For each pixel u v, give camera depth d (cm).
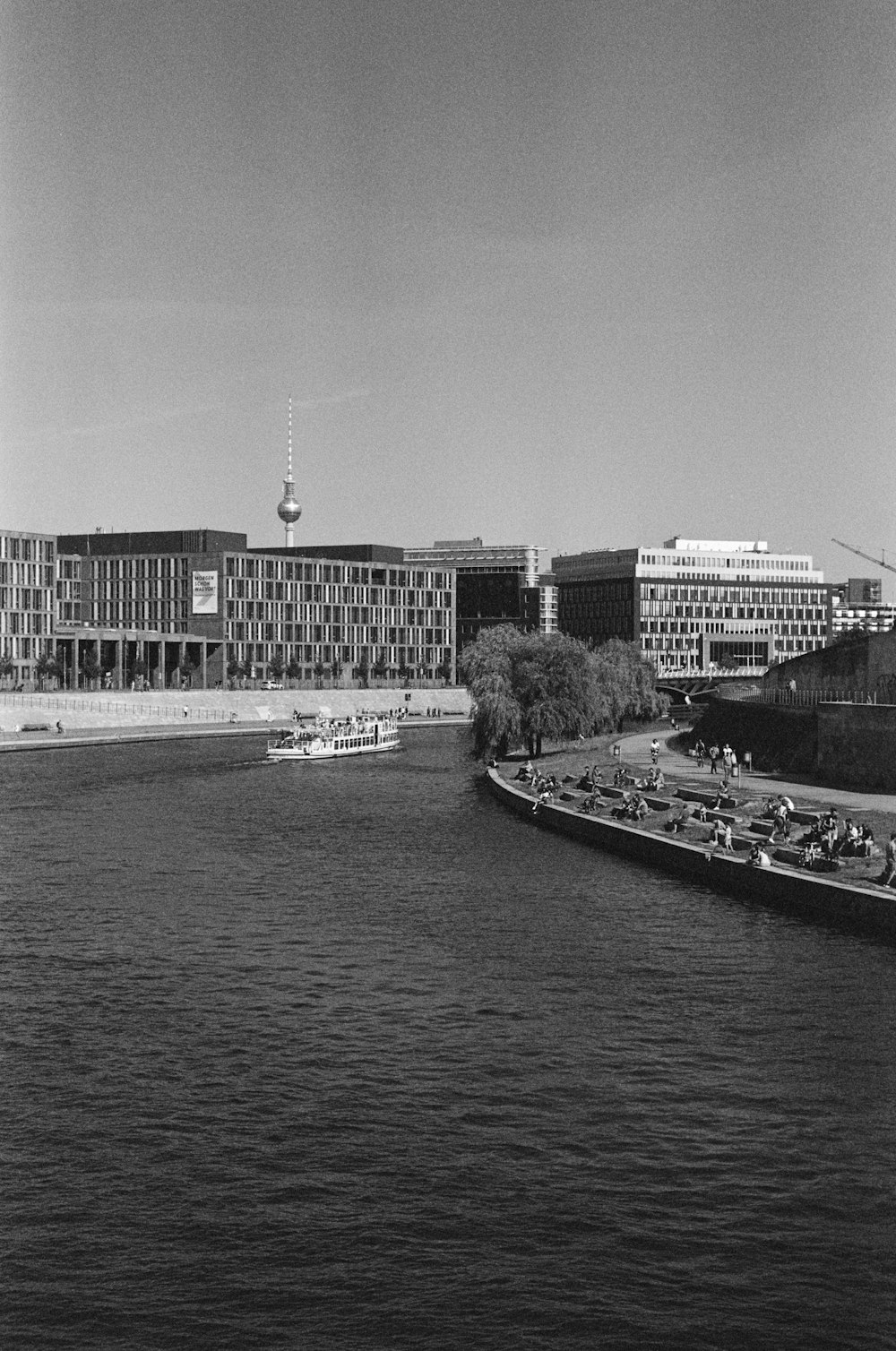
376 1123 3981
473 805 11744
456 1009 5119
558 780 12356
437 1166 3681
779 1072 4412
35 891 7344
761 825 8462
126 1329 2928
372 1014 5047
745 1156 3762
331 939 6269
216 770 15050
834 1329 2933
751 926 6550
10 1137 3866
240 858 8569
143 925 6531
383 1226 3356
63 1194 3522
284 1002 5203
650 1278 3125
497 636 14500
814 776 11319
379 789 13075
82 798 11844
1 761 15612
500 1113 4059
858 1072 4412
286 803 11781
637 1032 4831
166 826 10081
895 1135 3906
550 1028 4875
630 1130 3938
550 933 6419
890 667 12706
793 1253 3238
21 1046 4638
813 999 5247
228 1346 2872
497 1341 2883
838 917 6688
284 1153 3766
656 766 11569
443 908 6988
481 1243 3275
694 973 5650
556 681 14062
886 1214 3434
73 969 5650
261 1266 3172
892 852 6844
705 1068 4456
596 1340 2889
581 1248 3250
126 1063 4466
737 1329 2933
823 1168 3688
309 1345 2873
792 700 14050
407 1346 2870
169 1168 3672
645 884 7700
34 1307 3011
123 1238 3300
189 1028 4850
